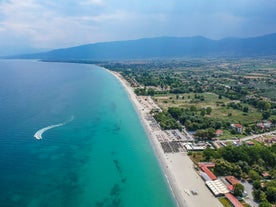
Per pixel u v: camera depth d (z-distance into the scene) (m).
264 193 128.50
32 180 141.62
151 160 170.62
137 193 135.00
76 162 164.38
